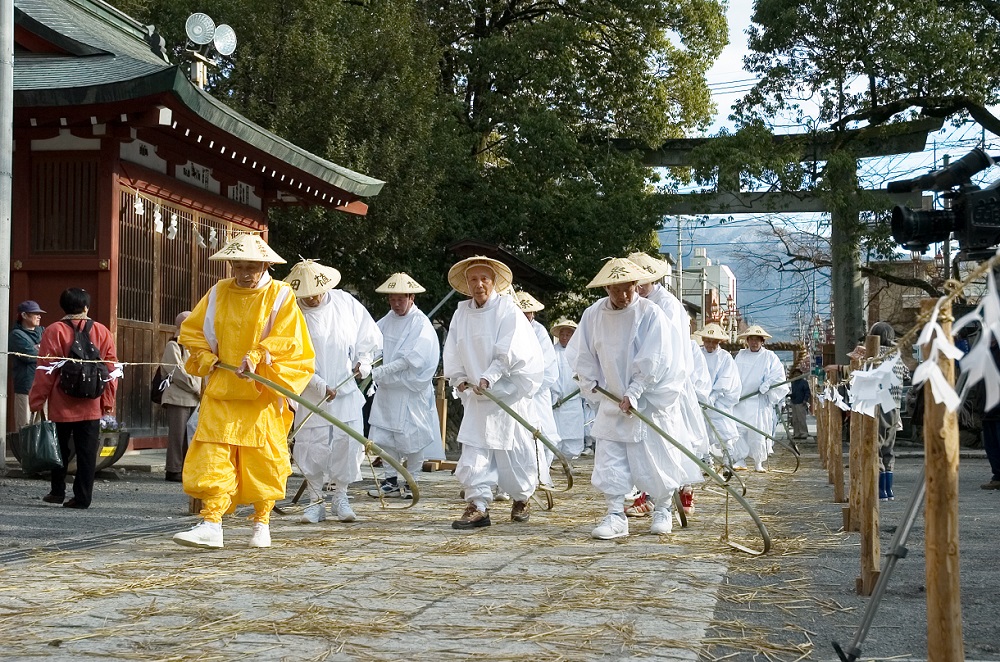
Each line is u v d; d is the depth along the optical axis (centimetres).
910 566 613
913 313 3056
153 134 1352
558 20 2472
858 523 782
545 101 2588
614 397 758
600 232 2391
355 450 825
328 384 821
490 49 2439
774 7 2223
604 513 902
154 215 1370
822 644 423
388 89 2019
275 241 2067
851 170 2269
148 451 1416
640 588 532
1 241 1118
